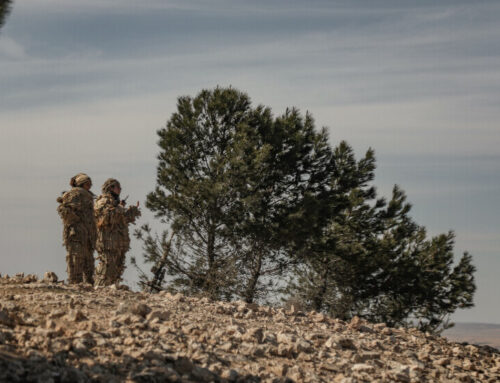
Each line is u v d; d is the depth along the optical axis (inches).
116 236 704.4
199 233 1019.9
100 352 378.3
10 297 494.3
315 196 1042.1
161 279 1008.2
